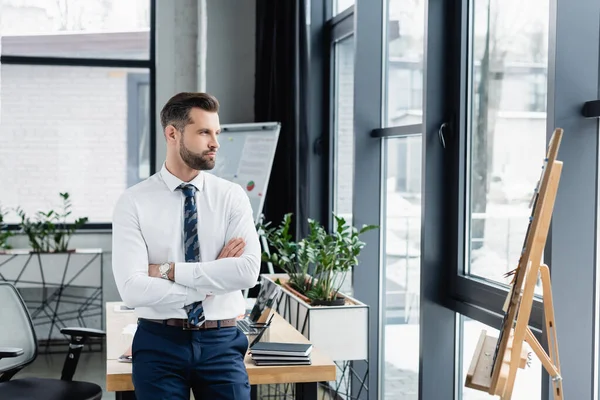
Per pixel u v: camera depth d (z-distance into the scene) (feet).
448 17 12.45
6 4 22.49
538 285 9.86
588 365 8.87
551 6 8.86
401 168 15.02
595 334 8.87
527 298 6.73
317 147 19.03
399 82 15.03
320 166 19.11
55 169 22.90
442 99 12.51
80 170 23.04
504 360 6.92
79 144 23.00
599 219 8.84
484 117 11.77
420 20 13.99
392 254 15.56
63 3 22.79
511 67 10.95
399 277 15.23
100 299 22.49
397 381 15.43
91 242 22.68
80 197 23.07
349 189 17.80
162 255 9.20
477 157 12.00
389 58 15.52
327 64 18.99
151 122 23.20
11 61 22.47
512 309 6.66
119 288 9.01
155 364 8.79
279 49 19.77
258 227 16.70
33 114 22.75
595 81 8.82
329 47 18.92
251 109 22.45
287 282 15.61
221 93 22.27
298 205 18.63
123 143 23.20
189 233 9.23
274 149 18.76
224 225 9.39
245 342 9.31
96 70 23.02
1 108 22.54
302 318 13.56
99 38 23.00
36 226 21.36
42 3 22.68
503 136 11.19
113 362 10.29
